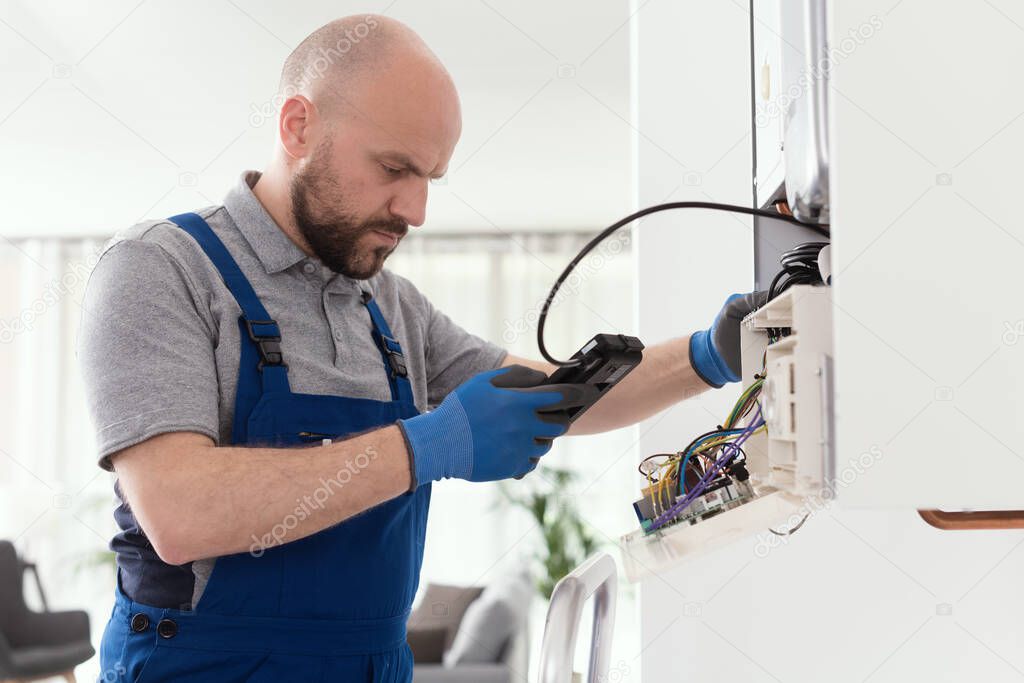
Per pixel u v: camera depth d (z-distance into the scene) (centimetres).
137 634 93
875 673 137
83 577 517
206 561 93
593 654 78
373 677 98
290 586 93
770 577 139
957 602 135
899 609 136
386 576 100
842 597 138
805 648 138
